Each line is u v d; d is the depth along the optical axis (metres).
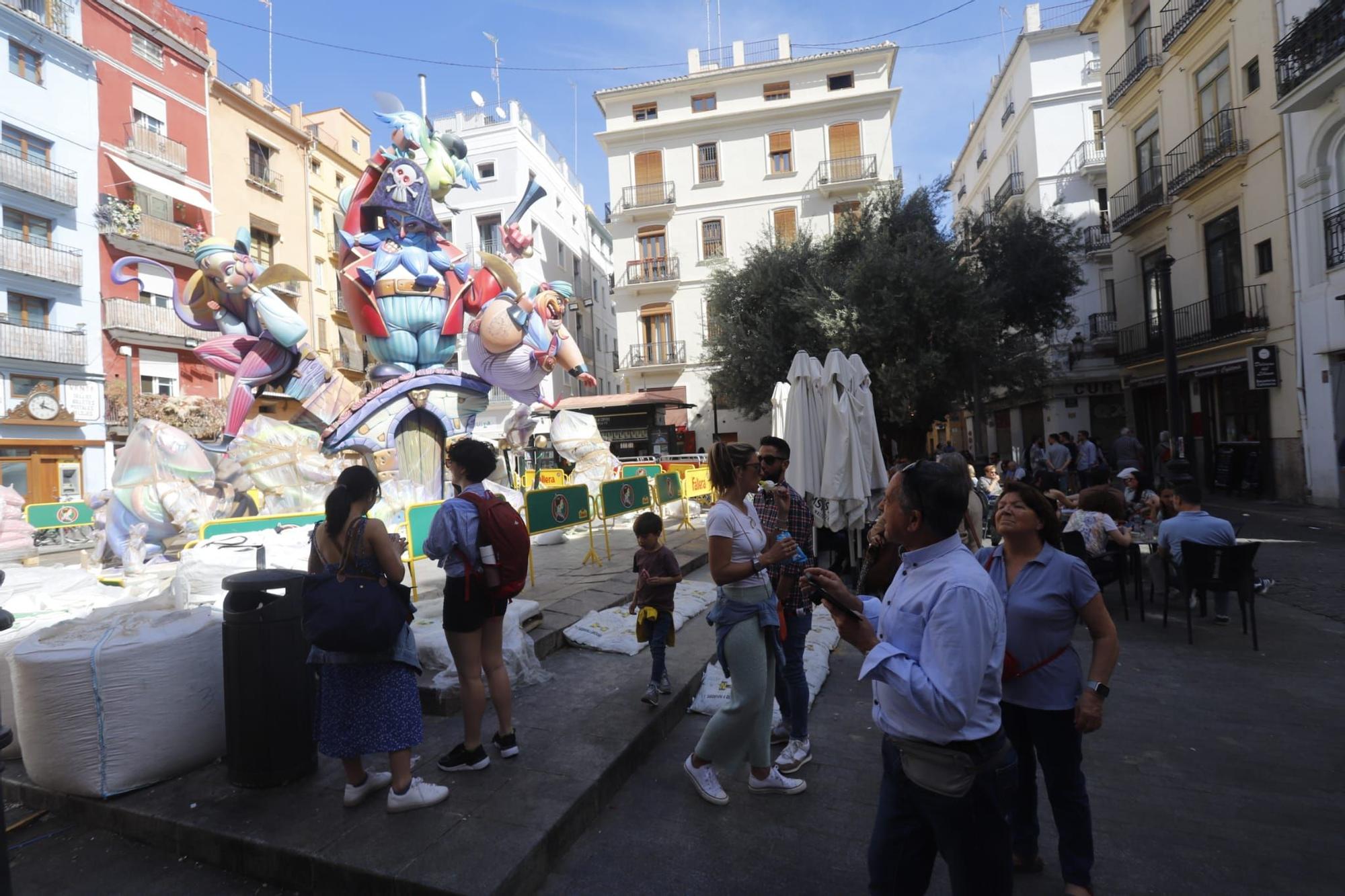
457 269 13.20
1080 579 2.65
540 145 35.94
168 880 2.89
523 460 17.39
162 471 8.95
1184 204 18.22
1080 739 2.67
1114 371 25.09
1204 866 2.92
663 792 3.58
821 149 31.52
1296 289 14.19
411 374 12.35
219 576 5.15
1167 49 18.17
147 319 24.19
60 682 3.24
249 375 11.38
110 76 23.77
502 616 3.52
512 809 3.07
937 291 19.53
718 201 32.22
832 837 3.15
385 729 3.01
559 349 13.49
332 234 34.12
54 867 2.98
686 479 13.77
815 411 7.83
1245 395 16.36
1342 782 3.60
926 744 1.92
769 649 3.47
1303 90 12.91
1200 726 4.32
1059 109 27.67
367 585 2.97
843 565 8.08
